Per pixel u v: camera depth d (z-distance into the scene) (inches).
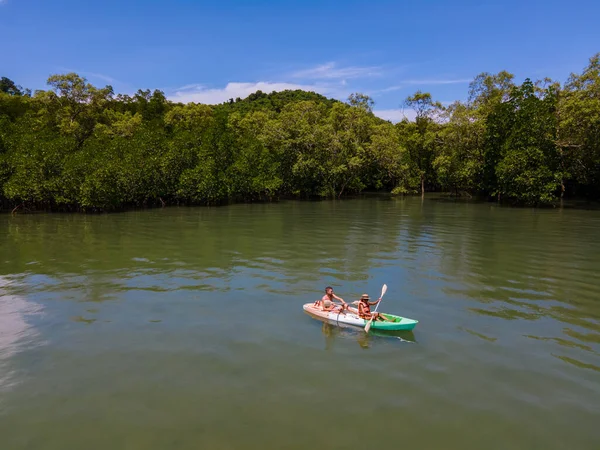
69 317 429.7
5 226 1070.4
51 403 279.9
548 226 1080.8
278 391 291.7
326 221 1196.5
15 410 272.2
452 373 316.8
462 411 269.3
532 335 387.2
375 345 363.6
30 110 2005.4
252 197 1968.5
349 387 296.7
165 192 1643.7
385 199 2080.5
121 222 1159.0
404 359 338.3
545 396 286.5
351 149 2172.7
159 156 1657.2
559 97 1779.0
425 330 397.1
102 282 551.2
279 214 1386.6
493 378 310.0
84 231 987.9
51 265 642.8
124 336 383.2
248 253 730.8
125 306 460.8
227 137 1879.9
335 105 2290.8
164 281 554.9
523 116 1612.9
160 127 2133.4
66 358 342.0
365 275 588.4
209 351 352.5
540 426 255.1
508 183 1622.8
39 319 424.5
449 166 1956.2
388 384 300.8
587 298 492.1
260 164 1913.1
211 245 807.1
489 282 556.7
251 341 371.2
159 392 291.6
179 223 1141.1
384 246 802.2
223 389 294.7
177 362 333.7
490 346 363.6
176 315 434.0
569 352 353.1
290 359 337.7
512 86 1807.3
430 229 1033.5
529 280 566.9
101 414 267.4
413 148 2410.2
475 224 1126.4
